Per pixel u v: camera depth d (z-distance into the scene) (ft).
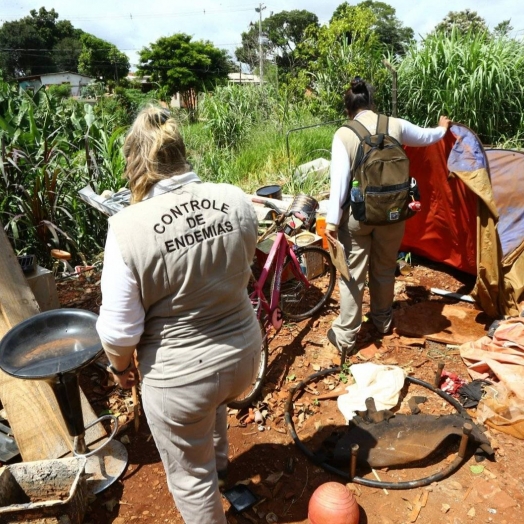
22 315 10.64
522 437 9.13
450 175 11.89
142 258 5.20
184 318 5.62
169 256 5.28
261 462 9.09
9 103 22.47
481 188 11.23
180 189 5.61
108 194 13.60
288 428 9.73
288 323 13.44
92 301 15.29
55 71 241.35
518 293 12.32
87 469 8.87
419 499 8.13
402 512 7.95
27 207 17.19
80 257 18.60
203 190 5.72
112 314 5.31
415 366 11.44
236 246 5.71
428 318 13.07
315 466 8.95
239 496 8.25
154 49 150.51
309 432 9.75
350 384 10.95
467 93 27.86
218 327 5.80
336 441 9.22
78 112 24.52
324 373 11.23
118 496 8.52
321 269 15.58
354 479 8.48
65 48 242.78
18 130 19.58
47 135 22.24
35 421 9.33
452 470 8.53
